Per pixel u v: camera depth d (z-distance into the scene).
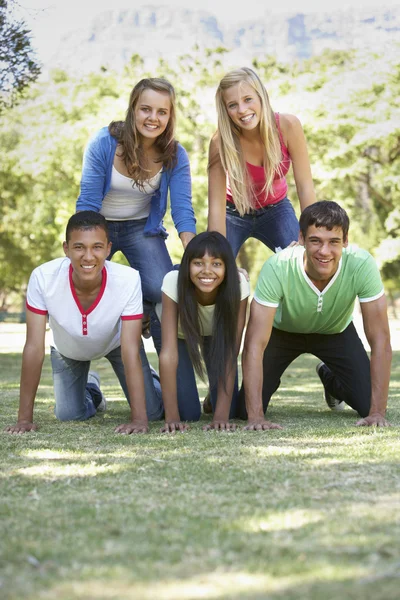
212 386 3.58
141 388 3.22
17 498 1.93
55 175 18.58
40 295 3.21
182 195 3.78
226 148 3.65
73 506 1.84
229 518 1.71
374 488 1.96
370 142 16.03
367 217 19.20
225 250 3.12
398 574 1.34
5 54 6.78
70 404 3.58
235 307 3.19
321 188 17.52
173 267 3.88
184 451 2.58
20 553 1.49
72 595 1.28
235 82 3.53
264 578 1.34
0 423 3.44
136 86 3.52
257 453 2.50
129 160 3.60
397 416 3.51
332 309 3.34
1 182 19.77
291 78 16.98
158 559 1.44
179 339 3.62
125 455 2.52
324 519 1.68
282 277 3.23
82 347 3.36
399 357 8.66
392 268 20.92
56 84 18.02
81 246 3.03
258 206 3.96
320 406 4.28
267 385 3.71
